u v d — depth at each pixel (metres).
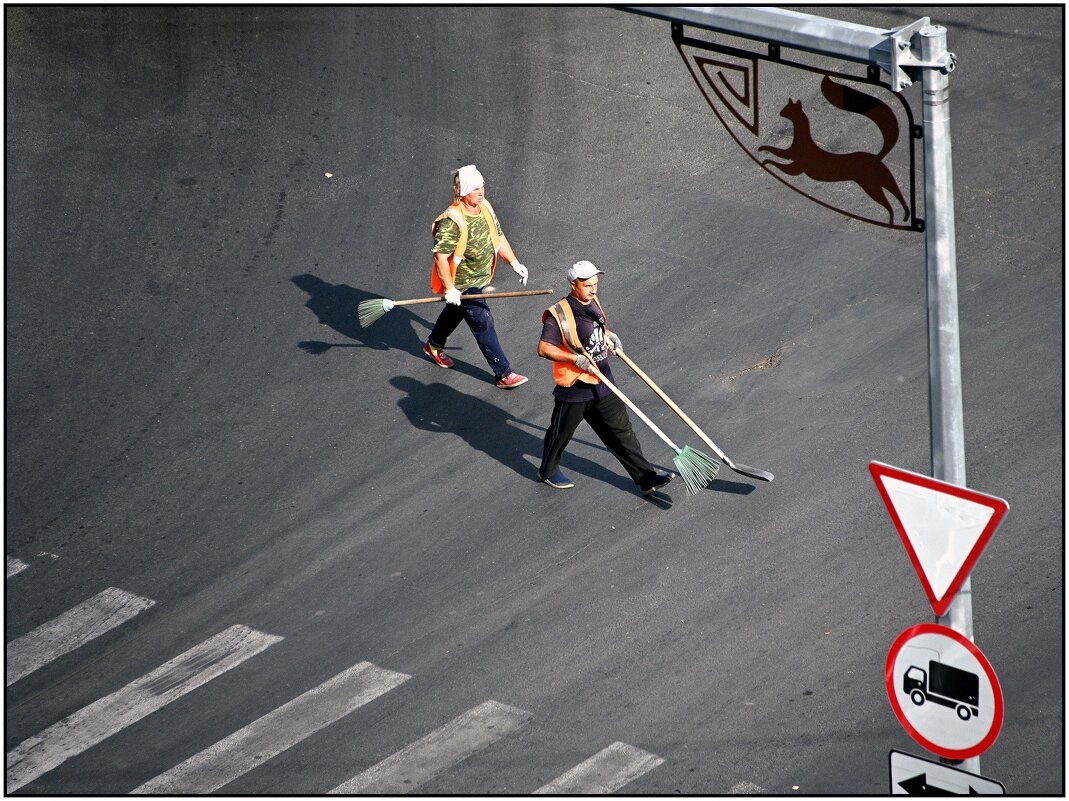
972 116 61.25
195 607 39.56
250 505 43.44
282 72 68.19
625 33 70.06
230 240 56.81
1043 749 32.34
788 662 35.69
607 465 44.16
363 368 49.44
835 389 45.94
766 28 24.06
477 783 32.88
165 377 49.50
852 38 23.09
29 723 35.69
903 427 43.84
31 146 62.38
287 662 37.31
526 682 35.91
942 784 25.02
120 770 34.00
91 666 37.59
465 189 44.66
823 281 51.62
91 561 41.53
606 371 41.22
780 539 39.94
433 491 43.41
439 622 38.25
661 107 64.00
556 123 63.50
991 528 23.59
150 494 44.16
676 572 39.16
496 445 45.22
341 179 60.44
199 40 70.56
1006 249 52.66
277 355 50.34
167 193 59.66
